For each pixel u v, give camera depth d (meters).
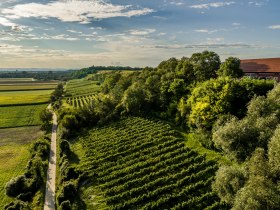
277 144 35.00
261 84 63.97
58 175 62.91
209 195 45.81
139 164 59.94
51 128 108.31
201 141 64.69
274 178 33.84
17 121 119.12
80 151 76.94
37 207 50.06
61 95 186.25
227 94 63.06
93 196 52.47
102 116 102.56
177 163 58.62
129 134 80.69
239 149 43.50
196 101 72.00
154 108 98.38
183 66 98.50
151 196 48.47
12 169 67.50
